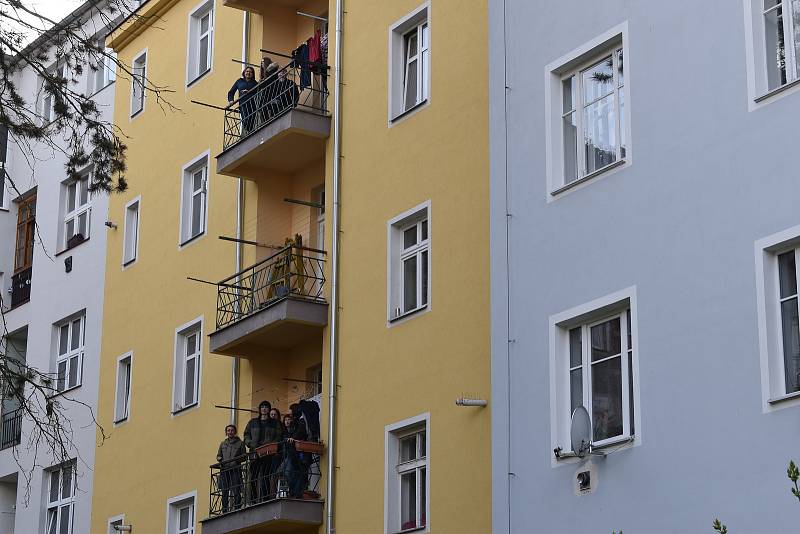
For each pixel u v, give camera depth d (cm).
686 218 2277
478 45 2956
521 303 2598
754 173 2173
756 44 2217
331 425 3175
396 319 3050
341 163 3356
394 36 3262
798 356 2083
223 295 3809
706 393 2180
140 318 4256
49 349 4806
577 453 2334
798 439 2025
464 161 2927
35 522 4647
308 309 3303
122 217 4500
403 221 3116
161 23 4459
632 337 2334
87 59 2439
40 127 2478
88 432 4441
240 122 3866
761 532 2053
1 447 4956
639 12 2438
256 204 3738
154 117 4397
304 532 3212
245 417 3612
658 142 2355
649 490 2247
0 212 5328
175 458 3900
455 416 2798
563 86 2636
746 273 2155
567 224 2522
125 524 4081
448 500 2770
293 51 3553
